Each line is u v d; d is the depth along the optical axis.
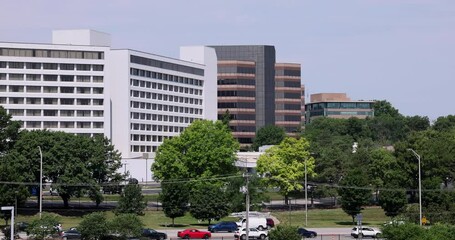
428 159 147.75
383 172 160.25
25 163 141.00
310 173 161.50
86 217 93.81
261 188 149.50
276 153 162.00
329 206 163.50
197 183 145.12
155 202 165.75
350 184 140.00
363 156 170.38
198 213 130.62
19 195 127.25
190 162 150.25
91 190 144.00
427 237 90.06
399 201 136.00
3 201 124.75
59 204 154.62
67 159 144.62
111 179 152.00
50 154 143.12
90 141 149.88
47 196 170.88
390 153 168.12
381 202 138.12
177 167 149.75
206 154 149.75
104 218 94.50
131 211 132.25
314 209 158.25
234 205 142.00
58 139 146.12
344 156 168.38
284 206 164.00
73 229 105.69
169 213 130.25
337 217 147.12
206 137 151.75
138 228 94.81
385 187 145.25
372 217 147.88
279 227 94.94
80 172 144.50
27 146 142.75
